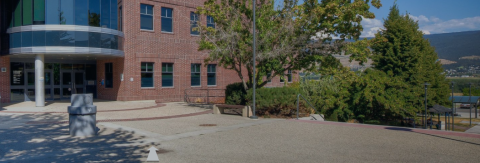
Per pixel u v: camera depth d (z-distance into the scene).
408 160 7.46
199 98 26.30
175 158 7.69
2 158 7.56
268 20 16.84
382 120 20.97
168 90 24.42
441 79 30.23
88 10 19.77
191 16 25.69
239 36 16.50
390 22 25.88
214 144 9.27
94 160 7.44
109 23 20.86
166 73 24.42
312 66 18.47
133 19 22.50
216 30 16.86
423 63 26.61
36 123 13.09
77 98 10.55
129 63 22.34
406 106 20.14
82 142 9.43
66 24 19.16
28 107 18.95
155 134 10.77
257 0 18.02
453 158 7.64
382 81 19.31
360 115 19.53
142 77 23.14
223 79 28.23
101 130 11.45
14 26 19.81
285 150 8.53
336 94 19.72
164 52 24.11
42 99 19.48
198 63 26.34
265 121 13.91
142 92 22.98
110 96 23.91
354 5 17.22
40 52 18.84
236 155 8.00
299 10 16.94
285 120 14.21
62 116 15.36
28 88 22.83
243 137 10.32
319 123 13.29
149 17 23.48
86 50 19.41
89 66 25.47
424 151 8.36
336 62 19.58
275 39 16.91
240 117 15.41
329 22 17.66
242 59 16.86
